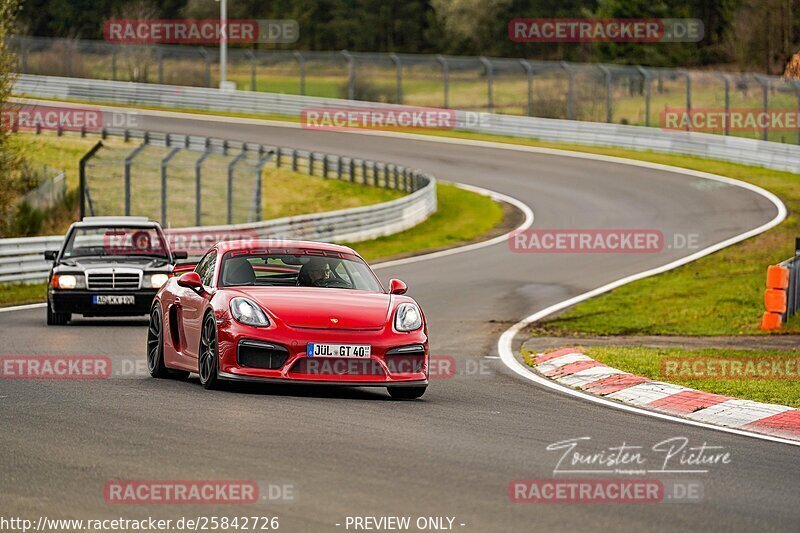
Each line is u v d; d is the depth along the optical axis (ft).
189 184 524.93
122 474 78.79
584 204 464.65
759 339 194.08
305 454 86.43
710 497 78.02
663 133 600.80
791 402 130.72
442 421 105.81
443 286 278.26
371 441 92.84
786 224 391.86
